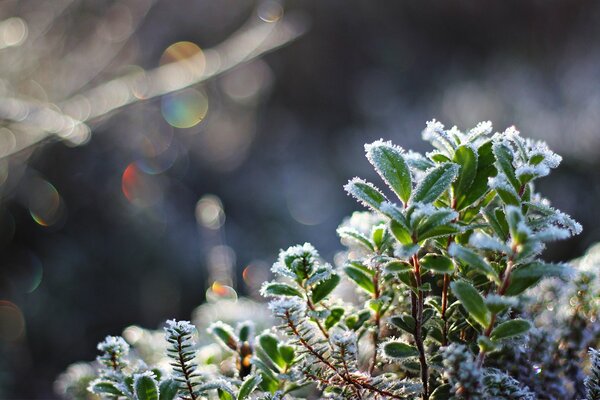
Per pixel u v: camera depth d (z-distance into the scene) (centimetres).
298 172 1091
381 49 1302
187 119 1023
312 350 115
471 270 117
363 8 1287
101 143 801
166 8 1171
